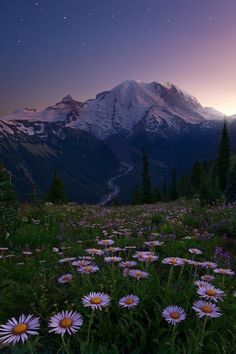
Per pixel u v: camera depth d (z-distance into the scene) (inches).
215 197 1460.4
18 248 339.6
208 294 126.5
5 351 115.6
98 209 856.3
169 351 117.7
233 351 120.7
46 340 138.4
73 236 414.3
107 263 222.1
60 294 173.3
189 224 480.4
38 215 587.2
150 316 146.2
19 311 166.7
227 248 331.9
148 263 181.5
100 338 134.2
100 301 123.0
